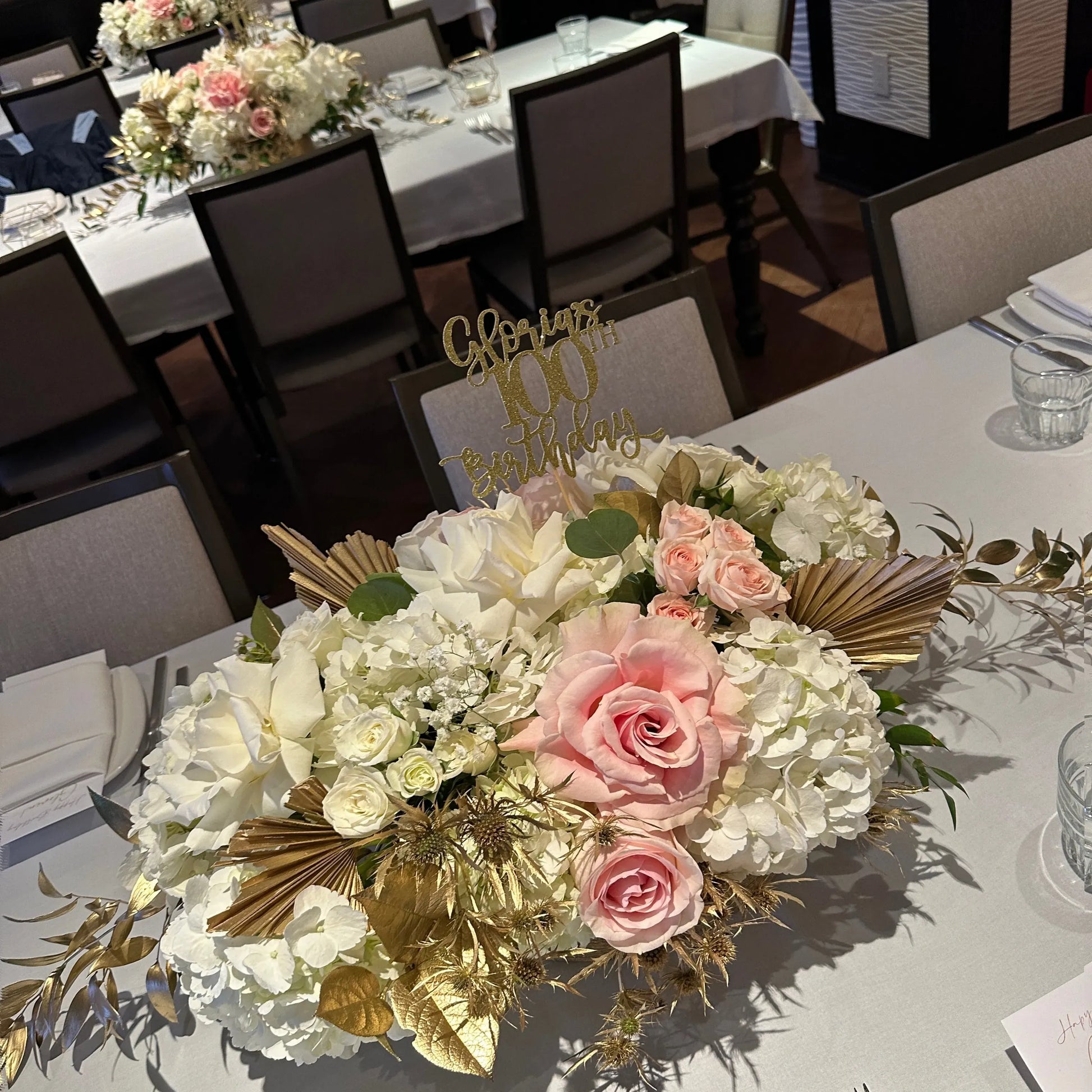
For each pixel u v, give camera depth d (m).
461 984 0.64
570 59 2.87
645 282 2.74
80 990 0.83
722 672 0.68
